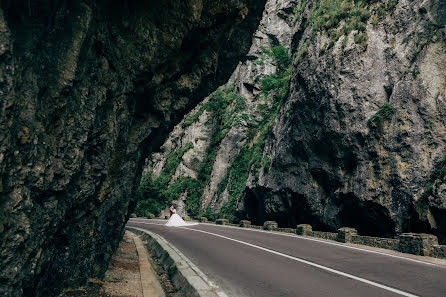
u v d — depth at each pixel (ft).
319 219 65.57
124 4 19.04
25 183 10.38
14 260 9.70
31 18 10.73
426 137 51.19
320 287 20.12
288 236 51.72
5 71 8.81
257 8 38.45
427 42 55.88
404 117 53.93
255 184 89.30
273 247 38.60
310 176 68.95
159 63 24.49
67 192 14.46
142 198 144.25
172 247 39.60
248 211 96.48
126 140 23.06
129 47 20.29
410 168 51.11
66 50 12.77
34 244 11.31
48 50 12.01
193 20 24.90
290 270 25.38
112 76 18.11
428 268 25.35
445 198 45.11
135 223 100.32
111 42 18.11
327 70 66.13
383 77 59.72
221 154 131.23
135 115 26.66
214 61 34.94
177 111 33.65
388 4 63.62
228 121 140.15
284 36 142.51
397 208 51.03
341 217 61.36
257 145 108.17
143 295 18.11
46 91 12.00
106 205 21.54
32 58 10.94
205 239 48.37
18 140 9.98
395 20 61.62
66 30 12.80
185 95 33.01
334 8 74.84
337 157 62.18
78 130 14.21
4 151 8.90
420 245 31.96
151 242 49.32
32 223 11.12
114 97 18.88
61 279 16.08
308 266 26.78
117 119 19.70
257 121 130.72
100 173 17.57
